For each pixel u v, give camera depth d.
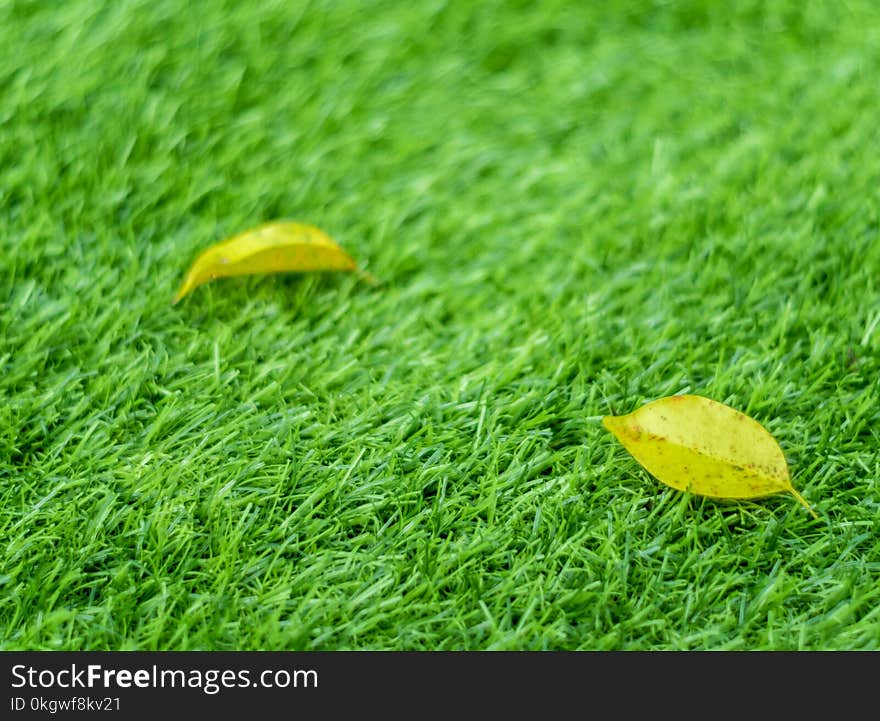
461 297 1.37
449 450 1.29
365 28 1.53
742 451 1.25
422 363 1.33
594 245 1.40
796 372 1.32
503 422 1.30
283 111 1.47
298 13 1.52
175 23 1.51
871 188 1.41
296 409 1.30
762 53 1.52
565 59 1.52
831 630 1.23
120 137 1.44
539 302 1.37
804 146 1.45
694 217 1.40
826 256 1.38
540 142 1.47
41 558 1.25
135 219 1.40
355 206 1.43
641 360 1.33
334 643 1.23
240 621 1.24
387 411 1.31
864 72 1.50
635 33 1.55
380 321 1.36
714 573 1.25
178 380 1.32
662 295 1.36
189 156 1.44
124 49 1.49
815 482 1.28
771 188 1.42
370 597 1.24
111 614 1.24
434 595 1.24
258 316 1.35
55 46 1.48
